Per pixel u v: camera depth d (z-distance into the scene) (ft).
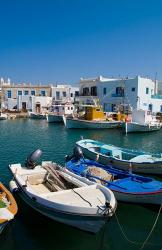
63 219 28.50
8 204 30.09
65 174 37.24
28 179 36.24
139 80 152.66
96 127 128.36
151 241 29.40
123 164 50.78
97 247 27.94
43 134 111.34
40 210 30.35
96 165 46.78
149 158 52.75
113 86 167.22
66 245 28.04
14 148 78.89
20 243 27.96
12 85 230.68
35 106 212.43
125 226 32.19
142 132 121.90
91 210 26.89
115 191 36.01
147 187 36.78
